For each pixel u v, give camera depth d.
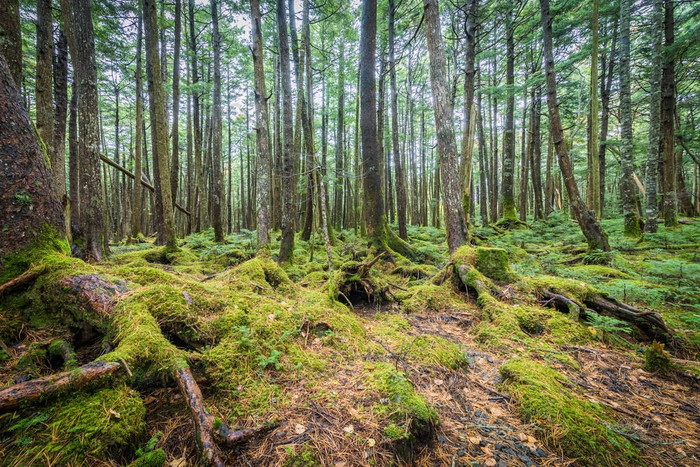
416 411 2.21
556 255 8.59
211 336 2.70
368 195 9.05
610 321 3.88
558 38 14.09
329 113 20.23
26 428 1.60
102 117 22.28
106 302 2.55
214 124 11.45
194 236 12.59
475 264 5.59
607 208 23.80
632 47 14.98
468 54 9.27
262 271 4.97
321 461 1.86
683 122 16.45
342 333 3.47
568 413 2.38
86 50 5.38
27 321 2.50
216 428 1.88
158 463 1.70
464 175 9.48
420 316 4.87
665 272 5.64
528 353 3.54
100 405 1.79
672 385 3.01
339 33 16.53
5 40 3.12
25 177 2.77
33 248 2.77
